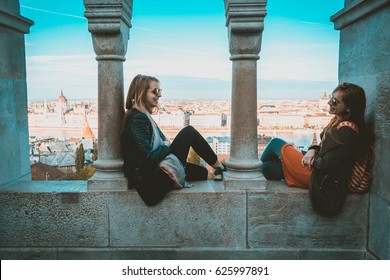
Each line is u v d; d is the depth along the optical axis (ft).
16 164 10.37
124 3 8.54
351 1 9.62
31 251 9.14
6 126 9.83
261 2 8.32
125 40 8.96
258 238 9.09
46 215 9.07
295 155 9.25
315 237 9.06
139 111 8.79
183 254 9.07
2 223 9.11
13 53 10.34
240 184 8.99
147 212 9.00
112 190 8.99
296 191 9.00
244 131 8.99
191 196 8.95
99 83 8.93
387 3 7.87
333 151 8.34
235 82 8.95
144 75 9.01
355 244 9.07
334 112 8.59
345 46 10.34
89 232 9.09
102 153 9.07
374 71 8.64
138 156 8.54
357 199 8.95
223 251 9.07
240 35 8.62
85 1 8.34
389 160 7.96
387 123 8.07
